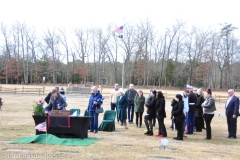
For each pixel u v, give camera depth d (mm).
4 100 27969
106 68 83688
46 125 9055
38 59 79312
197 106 12820
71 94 40938
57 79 82438
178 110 10133
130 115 15492
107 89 54812
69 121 9180
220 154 7961
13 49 77375
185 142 9828
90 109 11055
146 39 73500
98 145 8445
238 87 76438
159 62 76188
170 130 12875
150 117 11039
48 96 11258
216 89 69562
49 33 77750
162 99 10797
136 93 14898
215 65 76375
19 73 76188
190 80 69438
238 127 15016
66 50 78188
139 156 7262
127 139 9867
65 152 7383
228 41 73500
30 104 23828
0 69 76125
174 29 73688
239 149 8938
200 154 7816
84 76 74125
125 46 72562
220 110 25422
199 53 70750
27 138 8828
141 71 72312
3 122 13336
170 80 70625
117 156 7168
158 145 8859
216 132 12867
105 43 83062
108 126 11742
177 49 72562
